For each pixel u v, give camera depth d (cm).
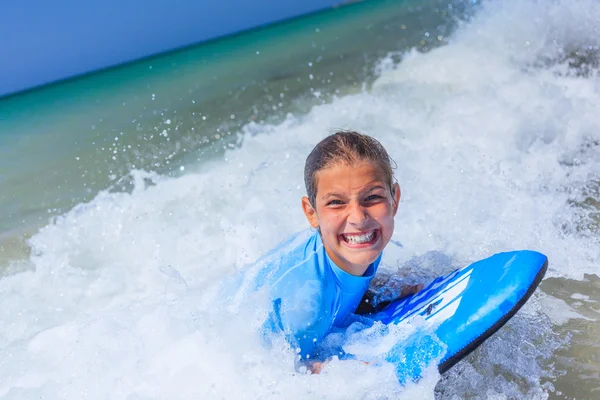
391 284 289
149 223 387
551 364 240
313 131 499
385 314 272
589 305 271
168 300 286
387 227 234
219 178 431
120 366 251
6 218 448
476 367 242
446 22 888
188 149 532
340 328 260
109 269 352
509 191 363
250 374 236
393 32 887
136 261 357
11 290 346
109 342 266
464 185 369
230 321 249
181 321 262
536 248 313
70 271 356
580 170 388
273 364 237
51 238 393
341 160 226
